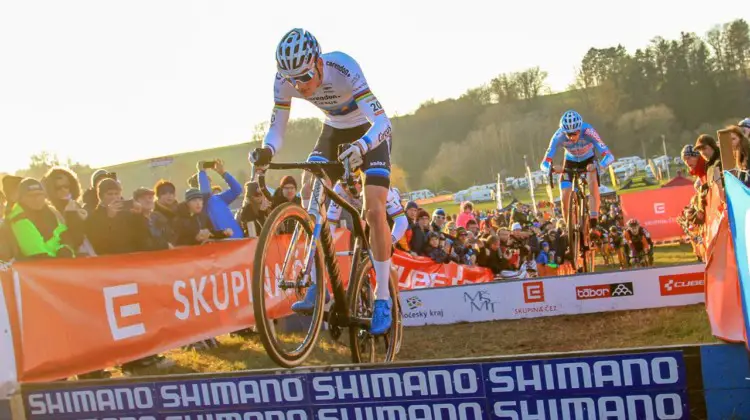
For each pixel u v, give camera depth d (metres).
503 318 5.52
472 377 2.43
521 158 63.44
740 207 2.62
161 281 4.31
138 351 4.06
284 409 2.59
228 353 4.82
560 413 2.38
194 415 2.67
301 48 2.79
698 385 2.29
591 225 6.39
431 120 72.00
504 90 72.44
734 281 3.50
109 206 4.53
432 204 48.50
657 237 18.58
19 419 2.83
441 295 5.63
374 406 2.52
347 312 3.25
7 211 4.05
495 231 10.74
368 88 3.09
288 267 2.96
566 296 5.40
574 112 5.98
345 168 2.81
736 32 63.44
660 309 5.16
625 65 66.88
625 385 2.32
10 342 3.15
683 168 53.88
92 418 2.78
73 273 3.67
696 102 64.12
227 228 5.77
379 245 3.22
